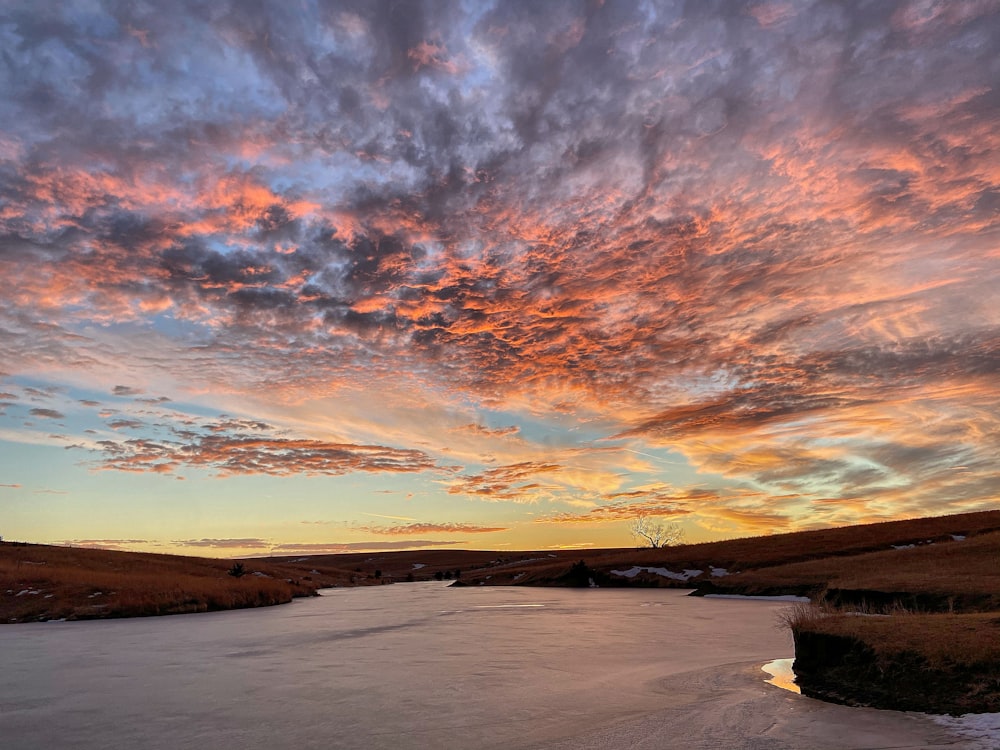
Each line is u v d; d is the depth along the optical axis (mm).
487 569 143250
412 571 170875
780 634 21000
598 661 16062
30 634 25781
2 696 12867
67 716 11000
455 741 8867
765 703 10203
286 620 31219
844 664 10711
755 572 47969
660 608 34500
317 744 8930
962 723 8078
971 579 22844
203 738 9414
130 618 33406
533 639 21219
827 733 8133
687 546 87188
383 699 11844
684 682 12633
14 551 61938
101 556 66938
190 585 42969
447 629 25219
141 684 13938
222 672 15398
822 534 77312
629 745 8195
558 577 69375
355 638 22703
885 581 24234
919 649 9945
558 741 8617
